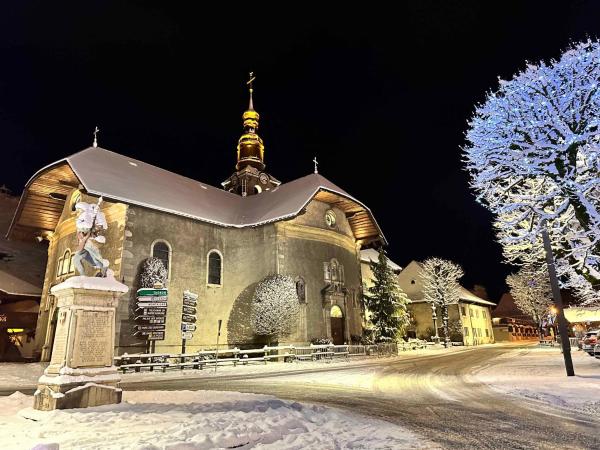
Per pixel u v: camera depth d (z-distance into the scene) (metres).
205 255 27.72
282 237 28.30
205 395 10.91
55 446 5.38
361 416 8.86
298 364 23.62
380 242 36.19
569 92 12.89
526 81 13.63
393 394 12.44
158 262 23.81
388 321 35.47
